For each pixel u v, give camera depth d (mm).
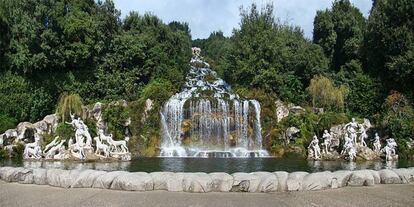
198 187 13156
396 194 13047
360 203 11891
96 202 11898
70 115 34156
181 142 39469
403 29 44375
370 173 14609
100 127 35812
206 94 43594
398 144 34188
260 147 39781
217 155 35875
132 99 43250
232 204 11680
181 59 53781
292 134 37281
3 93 39719
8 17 42625
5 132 33812
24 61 40344
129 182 13375
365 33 49625
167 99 41062
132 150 36875
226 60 51875
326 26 58438
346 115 40125
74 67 44000
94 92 44188
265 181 13344
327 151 33656
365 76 46812
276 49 48406
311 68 48250
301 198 12445
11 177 15172
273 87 45406
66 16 43000
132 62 47250
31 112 39938
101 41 44938
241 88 45875
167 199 12203
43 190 13602
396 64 42875
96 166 25797
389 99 40188
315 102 42750
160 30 53500
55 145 31094
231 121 40031
